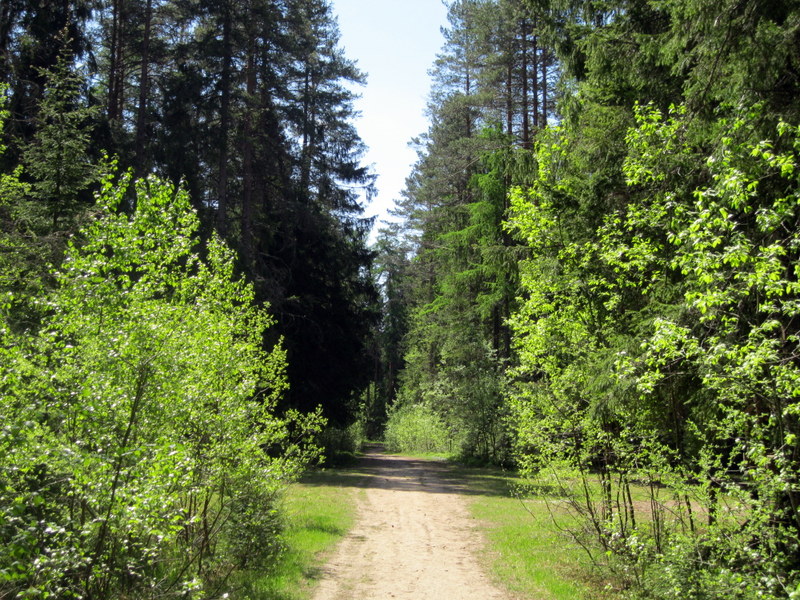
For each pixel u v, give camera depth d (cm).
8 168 1420
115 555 591
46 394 508
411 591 895
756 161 617
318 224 2636
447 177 3881
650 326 780
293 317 2569
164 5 2570
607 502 984
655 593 722
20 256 935
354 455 3850
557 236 1019
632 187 955
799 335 526
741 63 680
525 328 1045
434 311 3666
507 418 1487
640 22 1006
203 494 793
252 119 2388
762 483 568
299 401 2694
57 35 1667
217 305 893
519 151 1340
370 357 3356
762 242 672
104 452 529
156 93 2670
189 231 738
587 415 944
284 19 2425
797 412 508
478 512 1639
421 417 4359
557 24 1190
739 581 558
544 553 1122
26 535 411
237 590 835
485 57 2988
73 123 1202
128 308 593
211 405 771
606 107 1049
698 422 782
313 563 1045
